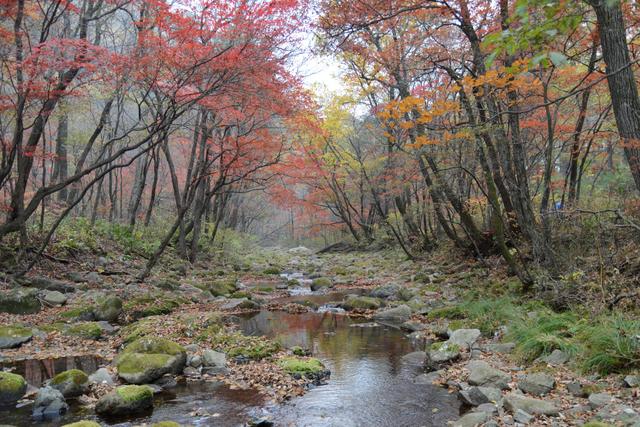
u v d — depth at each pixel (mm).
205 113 17203
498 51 3088
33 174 19109
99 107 26000
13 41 11023
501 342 8055
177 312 11523
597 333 6535
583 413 5141
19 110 10867
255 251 32688
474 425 5086
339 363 7863
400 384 6758
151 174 37531
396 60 14391
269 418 5574
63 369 7203
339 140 28906
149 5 11453
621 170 12086
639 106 7242
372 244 31094
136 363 6828
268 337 9664
